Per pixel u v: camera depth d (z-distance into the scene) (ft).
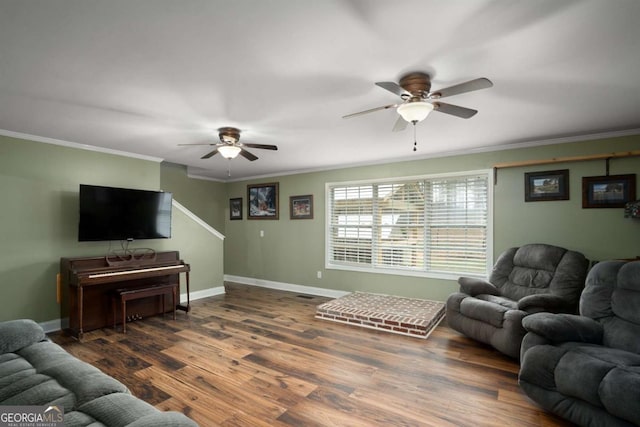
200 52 6.00
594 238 11.66
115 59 6.23
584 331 7.33
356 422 6.57
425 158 15.31
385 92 7.86
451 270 14.78
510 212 13.29
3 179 11.23
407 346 10.65
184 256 16.85
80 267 12.03
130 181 14.67
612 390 5.53
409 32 5.37
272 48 5.88
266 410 6.98
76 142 12.65
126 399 4.72
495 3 4.62
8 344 6.46
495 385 8.07
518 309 9.63
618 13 4.82
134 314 13.50
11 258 11.41
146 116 9.54
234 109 9.00
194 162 16.90
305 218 19.08
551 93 7.97
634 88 7.65
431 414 6.86
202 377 8.43
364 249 17.19
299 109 9.03
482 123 10.41
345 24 5.14
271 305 15.97
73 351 10.16
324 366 9.11
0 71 6.68
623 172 11.21
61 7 4.66
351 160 16.38
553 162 12.28
